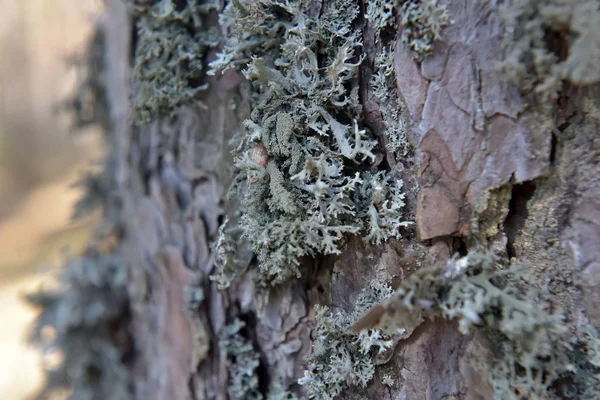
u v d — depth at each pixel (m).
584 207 0.24
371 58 0.25
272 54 0.26
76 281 0.35
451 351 0.25
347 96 0.25
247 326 0.28
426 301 0.23
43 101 1.06
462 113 0.24
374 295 0.26
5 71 1.02
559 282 0.24
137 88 0.29
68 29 1.01
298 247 0.25
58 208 1.00
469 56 0.24
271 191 0.25
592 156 0.23
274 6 0.26
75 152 1.10
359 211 0.25
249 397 0.28
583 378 0.24
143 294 0.31
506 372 0.24
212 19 0.27
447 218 0.24
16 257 0.87
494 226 0.24
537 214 0.24
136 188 0.30
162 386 0.30
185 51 0.27
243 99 0.27
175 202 0.29
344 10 0.25
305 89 0.25
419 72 0.24
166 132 0.29
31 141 1.08
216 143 0.28
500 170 0.24
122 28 0.30
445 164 0.24
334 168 0.25
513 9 0.23
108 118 0.36
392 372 0.26
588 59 0.22
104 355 0.34
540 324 0.23
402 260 0.25
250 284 0.28
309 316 0.28
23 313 0.73
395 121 0.25
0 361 0.64
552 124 0.23
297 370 0.28
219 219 0.28
